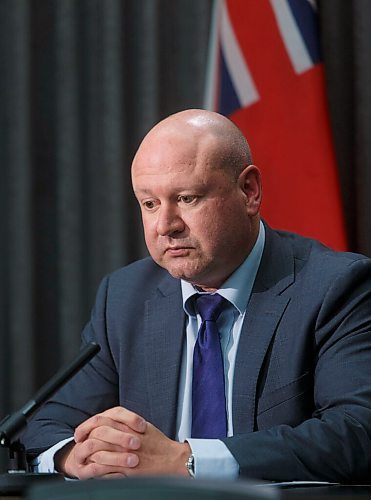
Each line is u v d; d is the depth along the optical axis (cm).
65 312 573
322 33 553
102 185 572
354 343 351
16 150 574
